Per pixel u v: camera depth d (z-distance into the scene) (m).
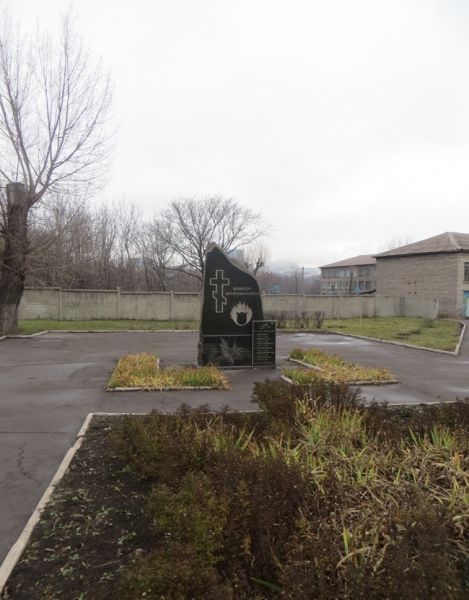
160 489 3.11
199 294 28.48
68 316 26.83
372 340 18.80
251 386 8.96
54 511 3.55
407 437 4.88
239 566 2.59
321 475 3.49
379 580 2.20
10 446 5.28
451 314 37.84
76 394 8.10
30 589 2.65
